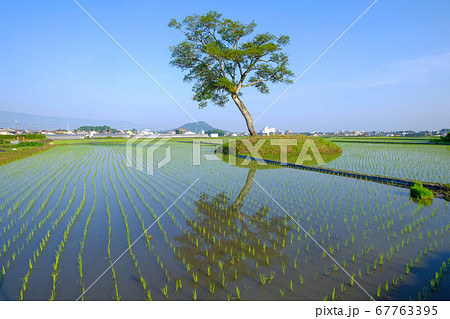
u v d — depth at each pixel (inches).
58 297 159.8
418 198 350.0
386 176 481.1
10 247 227.0
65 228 268.5
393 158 758.5
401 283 167.0
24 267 194.5
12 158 869.8
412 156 800.3
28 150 1208.2
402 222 267.9
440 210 301.3
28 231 261.9
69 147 1579.7
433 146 1224.2
